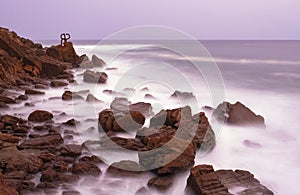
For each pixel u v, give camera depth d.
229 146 10.72
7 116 12.14
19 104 16.03
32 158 8.57
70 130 11.37
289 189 8.36
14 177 7.61
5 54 24.39
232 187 7.49
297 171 9.22
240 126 12.23
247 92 21.78
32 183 7.43
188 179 7.62
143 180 8.02
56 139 10.16
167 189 7.57
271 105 17.83
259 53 57.78
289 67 36.28
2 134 10.06
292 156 10.16
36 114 12.66
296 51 64.44
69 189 7.43
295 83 25.09
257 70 33.38
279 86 23.80
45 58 29.33
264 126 12.68
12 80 20.92
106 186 7.72
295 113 15.94
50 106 15.65
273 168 9.43
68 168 8.38
